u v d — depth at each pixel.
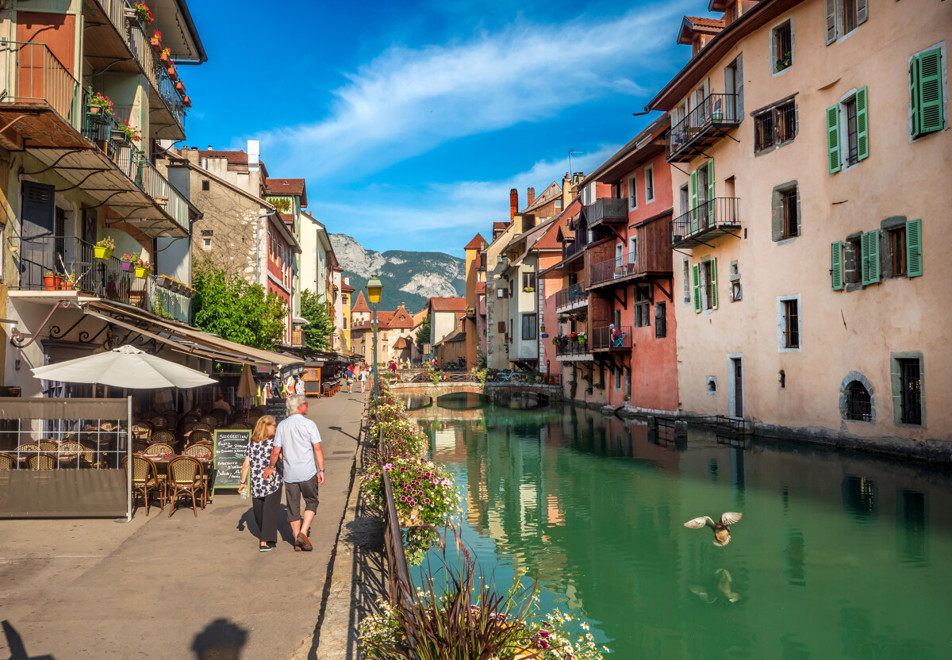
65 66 11.66
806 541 9.54
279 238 36.12
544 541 10.40
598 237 35.25
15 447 9.41
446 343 95.38
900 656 6.25
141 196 14.62
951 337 13.68
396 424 13.90
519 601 7.68
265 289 30.64
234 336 23.52
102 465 8.77
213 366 24.28
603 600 7.88
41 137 10.88
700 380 24.14
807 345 18.17
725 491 13.04
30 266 11.48
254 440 7.21
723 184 22.16
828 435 17.36
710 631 6.91
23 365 11.04
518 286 50.19
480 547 10.11
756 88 20.16
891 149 15.26
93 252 13.92
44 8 11.71
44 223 11.78
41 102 11.05
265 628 4.94
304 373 36.75
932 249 14.15
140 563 6.50
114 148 13.88
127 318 14.15
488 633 3.36
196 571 6.28
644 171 29.55
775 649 6.49
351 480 11.55
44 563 6.46
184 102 20.03
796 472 14.27
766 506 11.59
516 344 50.97
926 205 14.32
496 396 47.28
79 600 5.47
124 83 15.64
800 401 18.47
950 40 13.81
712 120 21.31
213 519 8.41
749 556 9.13
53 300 11.07
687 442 20.17
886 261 15.43
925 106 14.25
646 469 16.14
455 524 11.45
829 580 8.09
